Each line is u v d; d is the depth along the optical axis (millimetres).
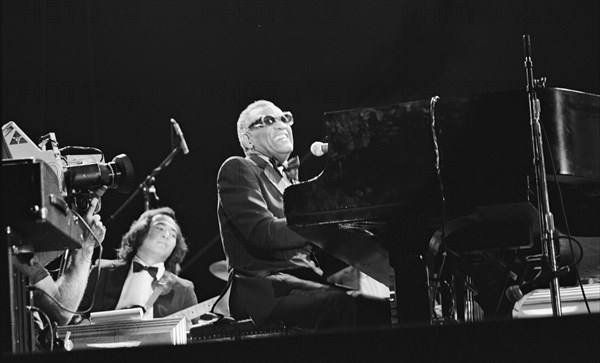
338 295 5652
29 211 4180
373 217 4629
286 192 4715
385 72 8219
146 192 7422
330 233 4859
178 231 7121
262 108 6238
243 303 5738
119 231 7922
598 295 6105
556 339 3701
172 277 7008
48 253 5137
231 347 3721
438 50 8180
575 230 5516
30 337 4387
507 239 4949
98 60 8164
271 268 5797
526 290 4770
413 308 4676
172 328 5254
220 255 8070
